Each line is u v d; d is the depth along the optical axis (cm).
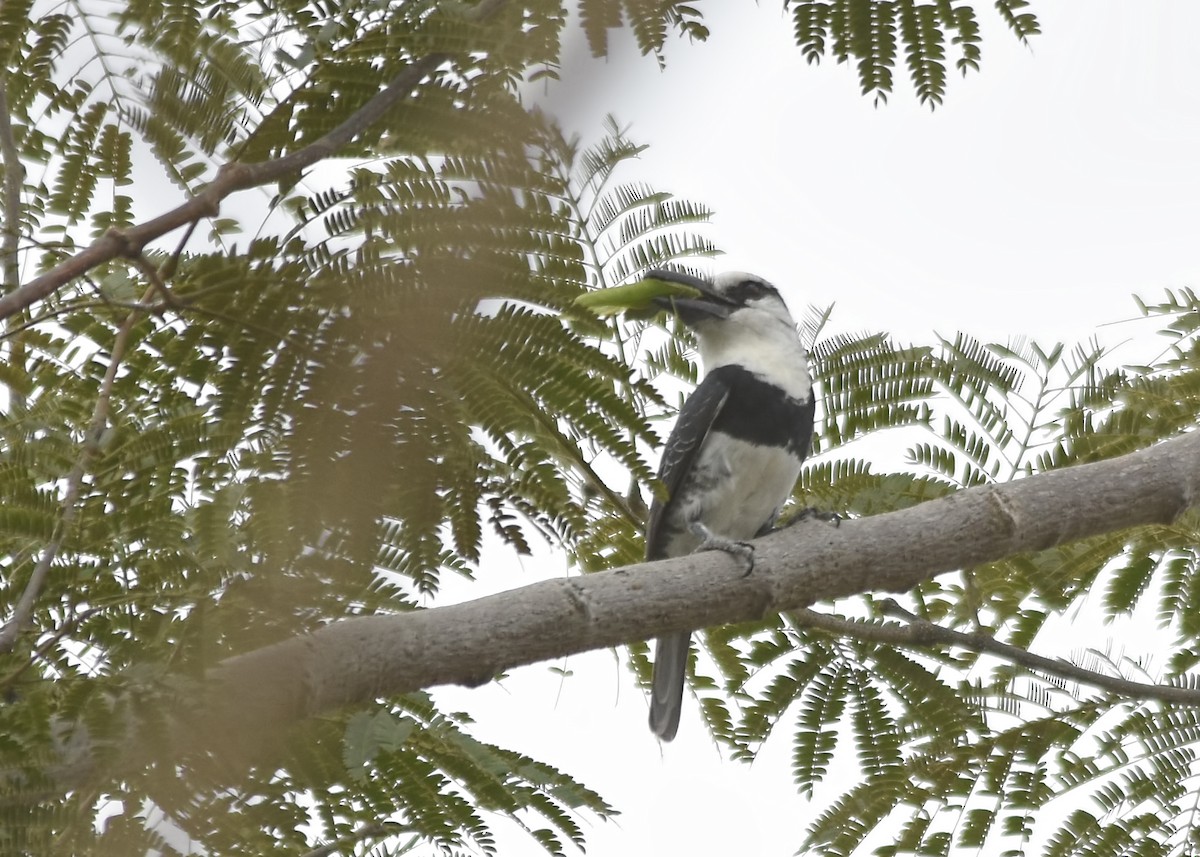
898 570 807
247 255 569
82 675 604
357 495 565
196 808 577
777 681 937
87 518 635
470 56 647
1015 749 913
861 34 759
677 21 575
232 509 620
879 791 895
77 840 554
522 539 627
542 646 708
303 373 568
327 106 669
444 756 750
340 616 596
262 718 593
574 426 609
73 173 777
